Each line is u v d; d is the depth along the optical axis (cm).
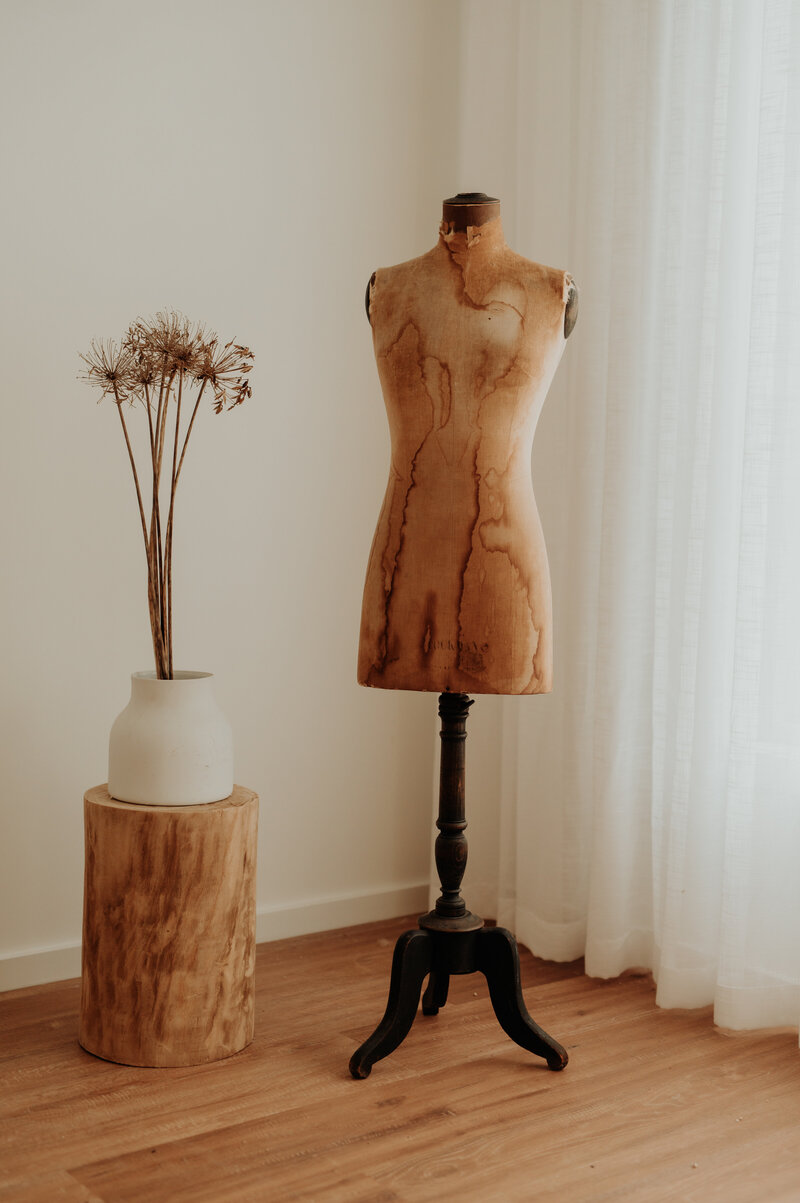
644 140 239
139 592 252
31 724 240
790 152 209
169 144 250
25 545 237
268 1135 176
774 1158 174
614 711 244
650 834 252
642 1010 232
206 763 203
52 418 238
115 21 241
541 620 191
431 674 188
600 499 254
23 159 232
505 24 273
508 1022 205
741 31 220
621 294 241
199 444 258
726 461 226
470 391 187
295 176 269
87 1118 180
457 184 296
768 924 221
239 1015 205
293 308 270
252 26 260
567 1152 174
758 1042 217
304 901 281
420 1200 160
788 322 213
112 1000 199
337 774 285
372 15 279
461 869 207
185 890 196
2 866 238
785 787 220
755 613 216
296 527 274
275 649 273
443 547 187
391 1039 199
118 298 245
